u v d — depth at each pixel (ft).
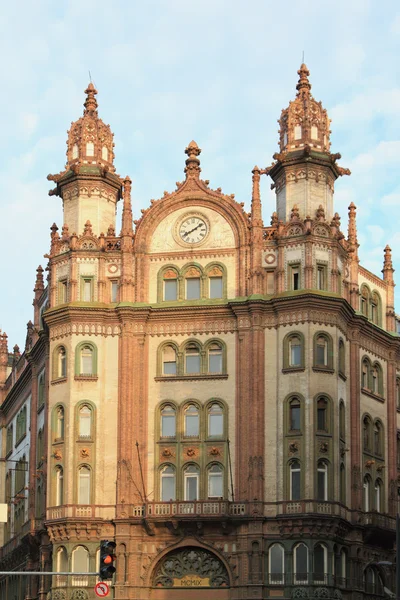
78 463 277.23
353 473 281.33
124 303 283.59
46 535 287.07
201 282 286.46
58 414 284.00
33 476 315.99
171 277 289.12
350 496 280.10
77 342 284.61
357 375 287.89
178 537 269.85
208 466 275.18
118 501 272.72
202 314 282.77
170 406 281.13
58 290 292.81
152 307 284.20
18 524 346.33
